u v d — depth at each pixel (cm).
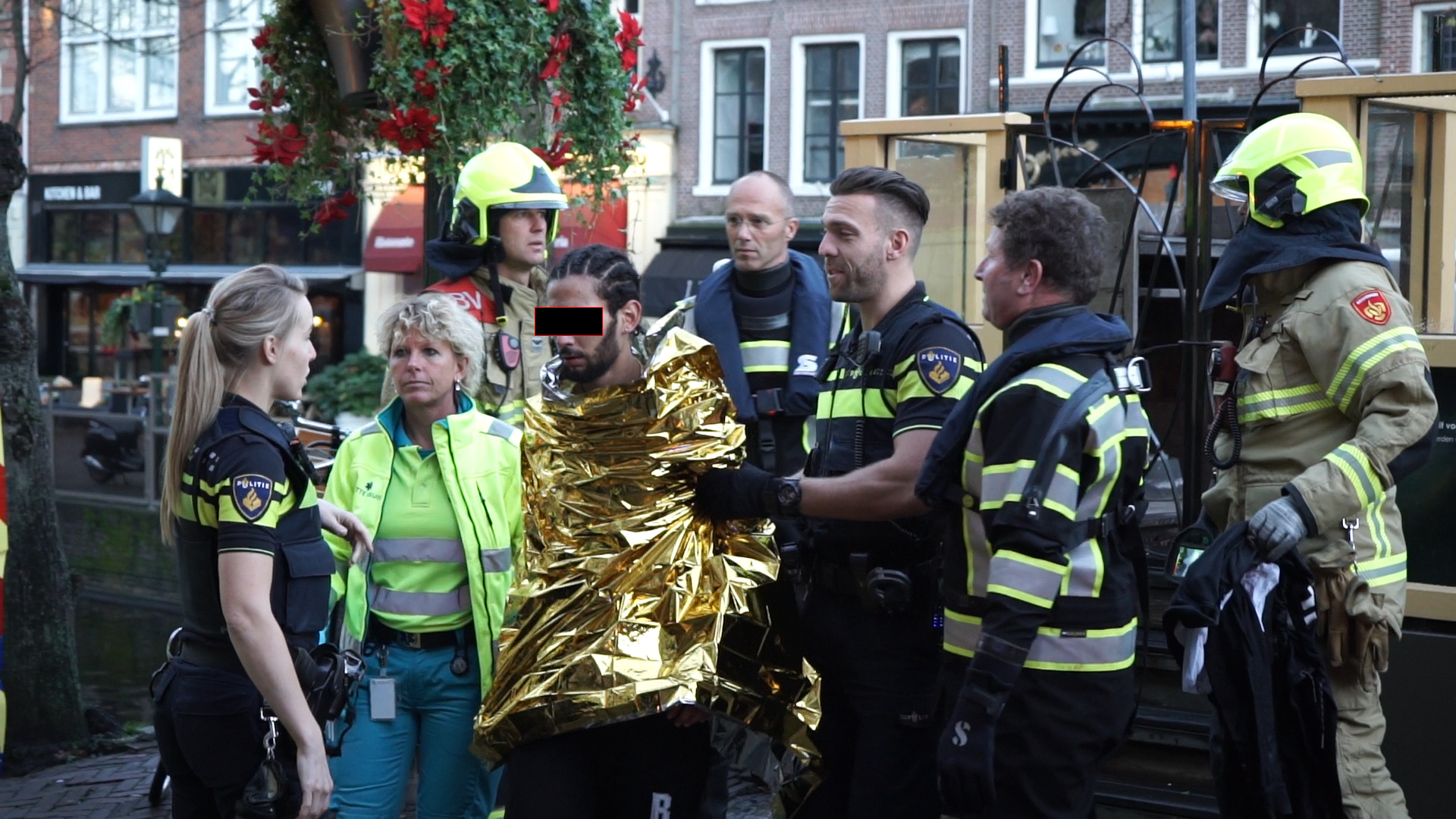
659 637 321
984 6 1645
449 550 383
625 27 542
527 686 326
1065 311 301
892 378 336
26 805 573
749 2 1783
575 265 319
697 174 1841
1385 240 449
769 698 333
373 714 379
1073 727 295
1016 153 568
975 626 309
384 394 469
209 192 2252
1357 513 327
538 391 479
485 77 497
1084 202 305
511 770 330
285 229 2186
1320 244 344
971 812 287
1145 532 505
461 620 383
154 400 1659
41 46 2322
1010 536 286
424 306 386
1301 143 348
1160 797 425
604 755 335
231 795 320
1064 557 286
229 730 315
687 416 323
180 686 318
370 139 552
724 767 346
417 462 388
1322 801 329
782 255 397
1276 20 1470
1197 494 463
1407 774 418
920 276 586
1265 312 358
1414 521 423
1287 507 324
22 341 657
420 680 383
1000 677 284
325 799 310
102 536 1552
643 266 1831
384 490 387
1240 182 357
